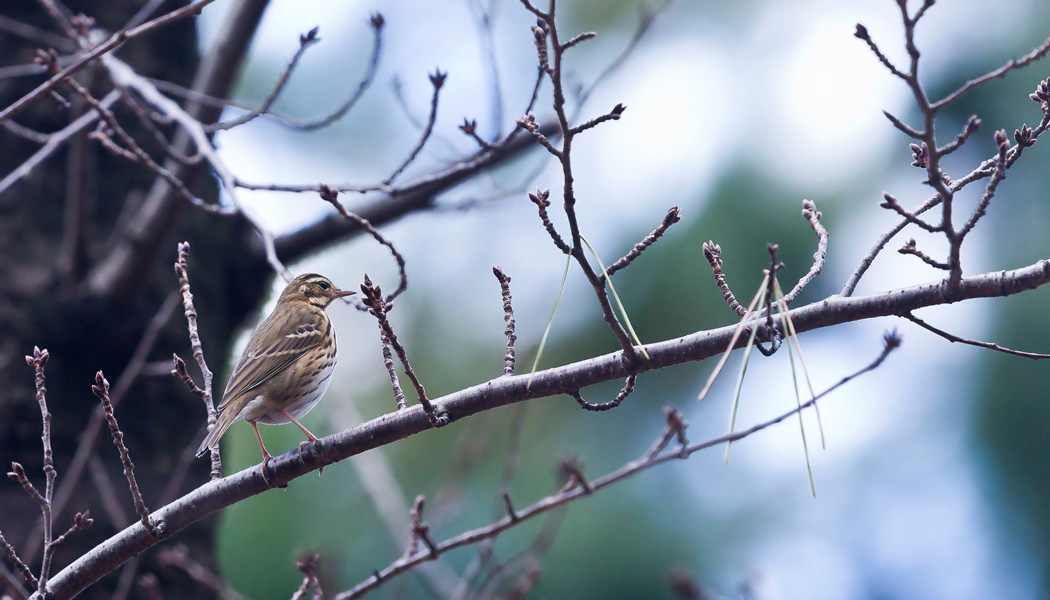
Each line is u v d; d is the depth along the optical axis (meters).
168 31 14.15
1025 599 14.00
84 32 11.53
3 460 11.66
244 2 12.07
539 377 7.69
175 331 12.89
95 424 11.18
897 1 6.02
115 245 12.79
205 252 13.58
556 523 11.34
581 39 6.34
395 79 13.03
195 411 13.02
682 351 7.45
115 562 8.02
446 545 9.22
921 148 8.02
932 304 7.22
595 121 6.41
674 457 9.27
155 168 10.52
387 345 8.15
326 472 15.29
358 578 14.44
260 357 11.05
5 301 12.11
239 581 14.56
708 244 7.63
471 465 13.34
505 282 8.02
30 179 12.75
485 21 11.44
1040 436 14.09
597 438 14.59
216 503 8.19
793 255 13.70
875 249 7.63
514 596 10.98
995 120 14.30
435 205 12.81
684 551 13.88
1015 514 14.17
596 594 13.70
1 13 13.41
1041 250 13.95
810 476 6.23
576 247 6.79
